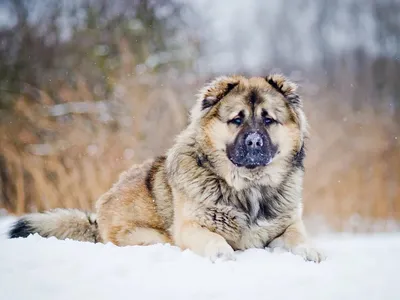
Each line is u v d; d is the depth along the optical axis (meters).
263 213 5.88
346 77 20.55
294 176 6.11
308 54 25.78
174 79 16.27
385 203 13.13
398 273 4.66
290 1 27.84
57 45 17.34
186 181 5.86
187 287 4.20
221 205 5.74
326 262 5.07
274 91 6.18
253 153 5.70
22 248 5.31
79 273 4.55
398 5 25.94
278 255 5.16
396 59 22.83
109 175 12.80
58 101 15.60
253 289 4.16
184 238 5.60
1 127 14.04
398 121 16.19
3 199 13.07
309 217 12.98
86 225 7.03
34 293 4.13
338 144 14.60
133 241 6.34
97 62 16.45
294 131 6.12
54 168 12.84
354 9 26.53
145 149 13.62
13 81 16.36
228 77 6.32
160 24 18.11
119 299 3.98
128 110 14.40
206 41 20.08
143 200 6.51
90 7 18.03
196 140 5.99
